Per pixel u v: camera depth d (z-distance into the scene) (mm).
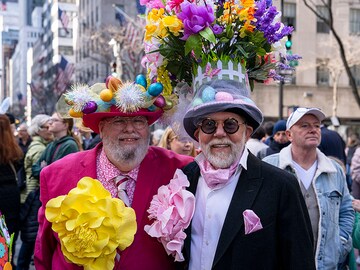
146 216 2549
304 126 3463
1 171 4352
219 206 2395
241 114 2395
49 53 56250
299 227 2312
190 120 2480
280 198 2336
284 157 3549
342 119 26094
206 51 2451
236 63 2457
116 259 2475
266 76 2658
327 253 3299
